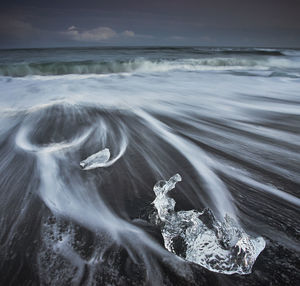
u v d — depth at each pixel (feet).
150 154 10.44
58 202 6.98
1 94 20.65
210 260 4.86
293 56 67.51
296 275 4.66
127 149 10.90
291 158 10.36
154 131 13.52
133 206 6.84
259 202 7.21
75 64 36.60
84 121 14.67
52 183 7.97
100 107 17.87
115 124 14.39
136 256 5.10
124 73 37.76
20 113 15.71
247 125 15.02
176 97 22.31
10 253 5.15
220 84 29.55
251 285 4.47
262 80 32.65
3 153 10.16
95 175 8.51
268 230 5.98
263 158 10.33
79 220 6.21
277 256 5.08
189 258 4.96
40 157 9.88
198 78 33.86
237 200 7.29
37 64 34.32
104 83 28.04
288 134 13.48
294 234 5.83
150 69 41.65
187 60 46.01
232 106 19.75
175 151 10.87
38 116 15.24
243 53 77.56
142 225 6.02
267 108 19.30
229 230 5.37
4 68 32.37
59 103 18.25
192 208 6.90
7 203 6.88
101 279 4.59
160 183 7.09
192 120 15.89
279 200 7.31
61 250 5.24
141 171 8.91
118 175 8.55
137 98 21.27
